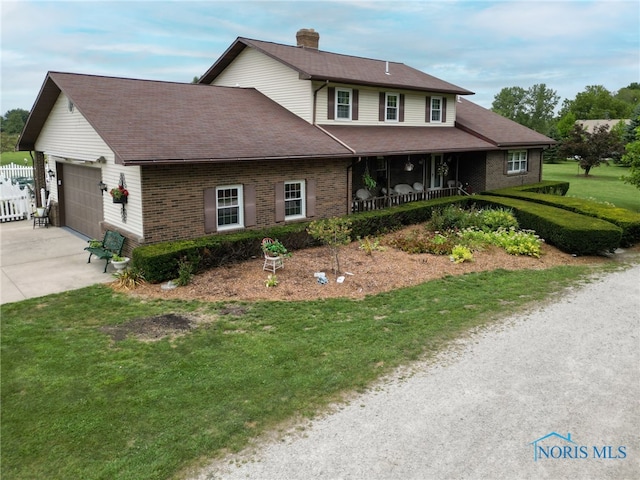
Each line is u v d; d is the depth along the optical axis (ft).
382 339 28.12
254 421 20.08
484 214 58.34
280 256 41.50
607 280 40.57
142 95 53.93
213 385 22.94
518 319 31.35
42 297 35.96
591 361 25.45
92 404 21.42
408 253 48.19
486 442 18.69
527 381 23.30
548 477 16.89
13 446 18.65
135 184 42.37
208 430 19.49
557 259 48.06
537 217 55.21
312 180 54.65
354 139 61.11
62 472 17.22
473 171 80.48
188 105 55.42
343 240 43.09
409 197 67.87
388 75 73.67
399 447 18.37
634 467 17.42
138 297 35.81
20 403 21.56
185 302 34.71
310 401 21.57
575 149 131.95
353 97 66.95
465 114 92.02
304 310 33.09
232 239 43.16
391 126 73.15
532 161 89.15
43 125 62.90
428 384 22.98
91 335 29.07
